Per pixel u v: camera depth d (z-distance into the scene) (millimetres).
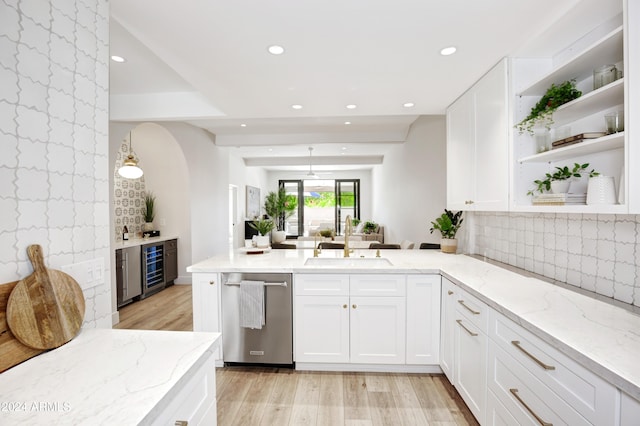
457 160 2809
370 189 11625
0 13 942
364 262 2842
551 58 2016
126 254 4176
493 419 1596
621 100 1474
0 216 939
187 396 931
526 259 2273
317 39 1820
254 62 2107
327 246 4285
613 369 901
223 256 3004
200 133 5422
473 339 1822
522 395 1342
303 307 2471
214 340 1110
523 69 2012
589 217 1717
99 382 834
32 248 1023
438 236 4238
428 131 4543
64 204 1169
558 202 1650
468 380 1902
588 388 994
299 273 2463
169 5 1496
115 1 1461
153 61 2611
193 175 5309
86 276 1265
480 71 2244
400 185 6027
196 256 5410
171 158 5258
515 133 1984
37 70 1063
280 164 8523
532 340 1267
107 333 1170
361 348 2449
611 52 1429
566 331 1172
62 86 1163
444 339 2324
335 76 2330
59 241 1145
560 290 1746
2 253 941
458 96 2750
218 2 1475
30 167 1035
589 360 969
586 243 1740
